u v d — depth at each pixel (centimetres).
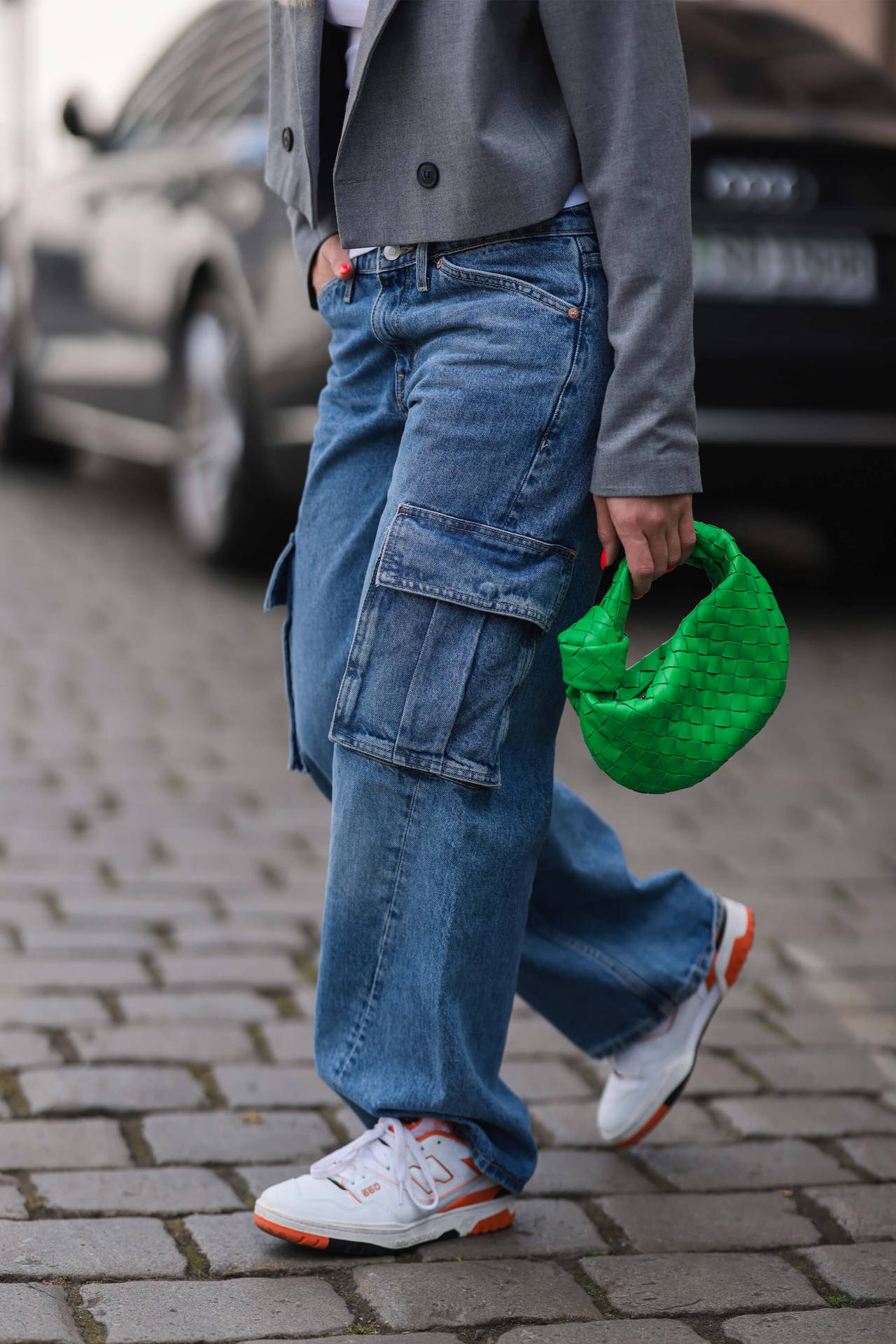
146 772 646
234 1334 292
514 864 315
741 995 471
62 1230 326
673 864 578
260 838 584
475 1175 330
